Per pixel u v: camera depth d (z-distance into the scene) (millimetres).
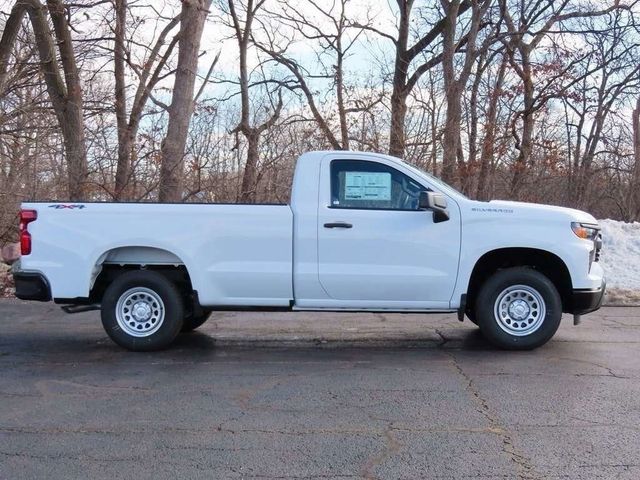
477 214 6797
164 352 7137
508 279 6855
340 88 18078
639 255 13297
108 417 4992
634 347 7176
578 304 6840
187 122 15375
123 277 7062
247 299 6930
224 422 4871
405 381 5910
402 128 16734
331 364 6574
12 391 5676
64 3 16297
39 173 15281
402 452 4281
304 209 6852
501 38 18594
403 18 20484
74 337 7965
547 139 18781
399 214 6828
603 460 4141
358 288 6840
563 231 6785
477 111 18047
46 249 6953
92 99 17234
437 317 9219
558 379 5914
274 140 17469
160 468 4062
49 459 4207
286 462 4141
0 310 9844
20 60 15750
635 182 22312
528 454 4238
